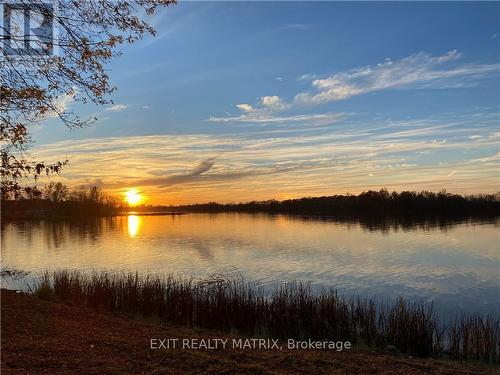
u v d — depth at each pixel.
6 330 8.54
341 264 35.00
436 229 74.88
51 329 8.98
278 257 39.88
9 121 8.16
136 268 33.12
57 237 64.69
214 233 72.00
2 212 8.71
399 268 32.97
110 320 10.55
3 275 24.95
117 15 8.26
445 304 20.67
